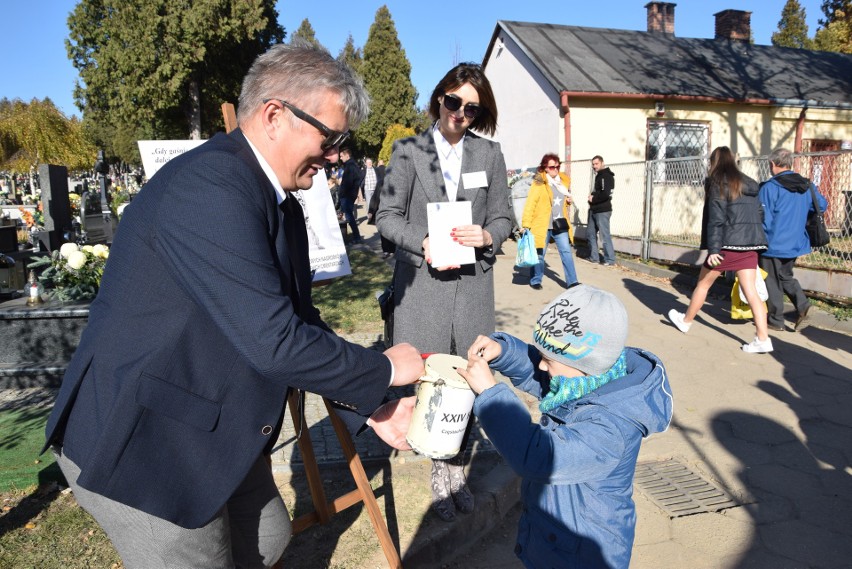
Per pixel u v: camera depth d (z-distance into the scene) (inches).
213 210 57.7
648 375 75.3
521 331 261.1
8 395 186.1
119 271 62.1
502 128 664.4
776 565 115.2
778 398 191.8
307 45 64.9
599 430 69.9
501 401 71.9
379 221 118.4
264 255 60.1
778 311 263.0
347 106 64.3
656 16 706.8
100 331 62.0
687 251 389.4
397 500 126.3
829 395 193.2
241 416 63.6
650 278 382.9
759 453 157.8
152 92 974.4
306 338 61.0
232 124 103.3
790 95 600.4
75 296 206.1
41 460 140.0
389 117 1755.7
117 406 58.7
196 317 60.7
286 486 132.6
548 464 68.2
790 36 1708.9
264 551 76.7
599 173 430.9
